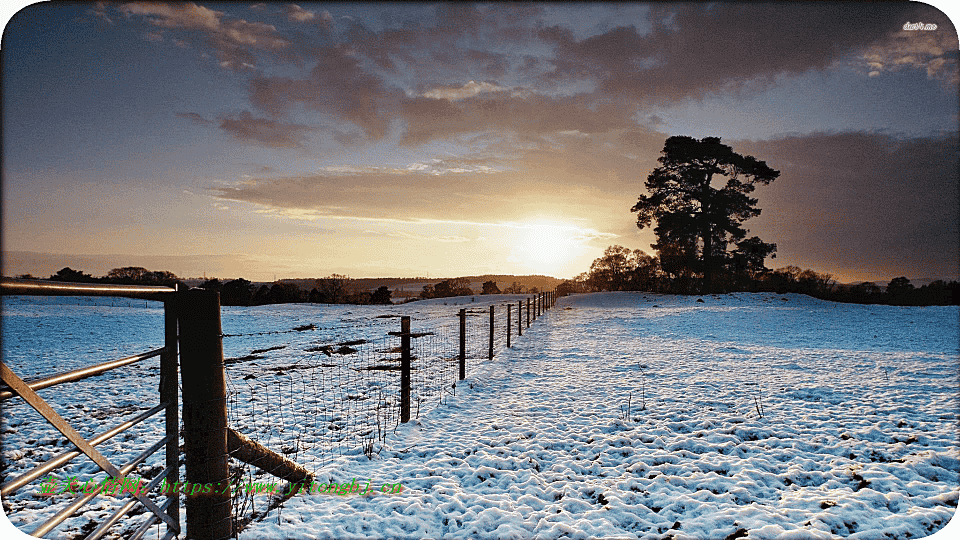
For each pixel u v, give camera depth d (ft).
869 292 125.70
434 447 19.48
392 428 21.88
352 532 12.90
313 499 14.71
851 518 13.20
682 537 12.60
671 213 167.94
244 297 181.47
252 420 23.66
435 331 66.33
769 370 34.76
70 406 26.96
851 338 55.11
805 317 79.00
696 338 56.29
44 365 42.55
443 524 13.60
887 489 15.10
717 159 161.17
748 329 65.46
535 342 53.16
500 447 19.36
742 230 163.94
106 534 12.62
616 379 32.55
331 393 29.50
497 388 30.40
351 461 17.89
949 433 19.72
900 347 47.21
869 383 29.35
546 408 25.27
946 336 55.67
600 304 134.72
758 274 162.30
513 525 13.33
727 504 14.29
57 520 7.18
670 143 163.12
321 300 187.11
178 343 10.18
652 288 179.11
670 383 30.89
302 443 20.11
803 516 13.39
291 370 37.58
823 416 22.58
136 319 85.15
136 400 28.48
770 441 19.44
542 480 16.37
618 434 20.72
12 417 24.03
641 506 14.42
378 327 73.92
